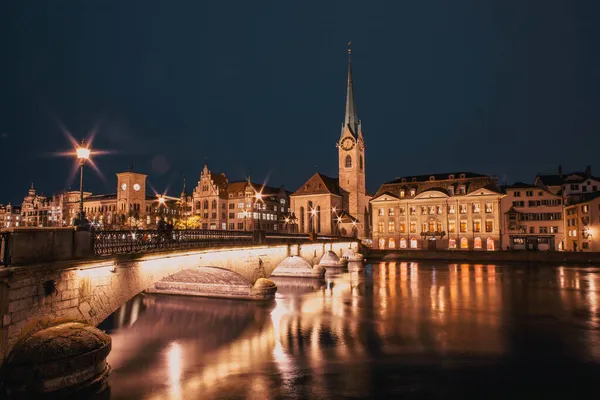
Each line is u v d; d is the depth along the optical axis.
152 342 28.91
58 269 17.36
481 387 20.66
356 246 97.38
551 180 107.62
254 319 35.47
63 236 17.89
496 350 26.47
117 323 34.31
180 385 21.06
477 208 100.69
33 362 15.81
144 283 24.39
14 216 170.12
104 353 18.75
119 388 20.56
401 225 108.38
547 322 33.69
